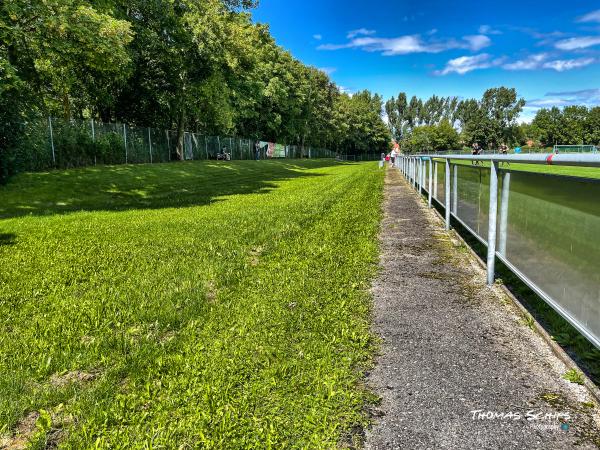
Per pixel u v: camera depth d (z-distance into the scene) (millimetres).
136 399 2568
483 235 5449
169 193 17359
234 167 33656
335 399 2545
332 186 18656
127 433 2266
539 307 3947
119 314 3895
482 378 2793
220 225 8664
